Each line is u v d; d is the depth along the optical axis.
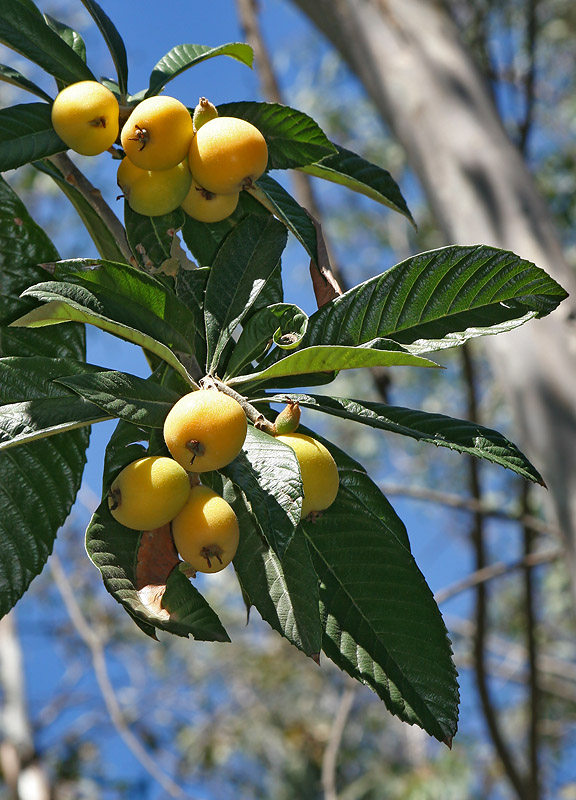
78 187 1.58
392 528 1.52
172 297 1.48
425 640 1.50
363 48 2.26
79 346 1.55
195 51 1.58
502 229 1.92
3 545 1.50
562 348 1.85
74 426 1.44
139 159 1.48
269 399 1.48
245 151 1.49
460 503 3.11
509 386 1.87
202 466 1.42
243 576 1.47
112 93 1.52
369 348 1.44
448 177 2.02
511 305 1.49
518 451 1.47
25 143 1.49
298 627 1.46
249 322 1.50
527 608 3.30
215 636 1.43
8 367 1.45
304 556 1.47
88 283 1.46
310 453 1.46
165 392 1.45
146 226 1.53
